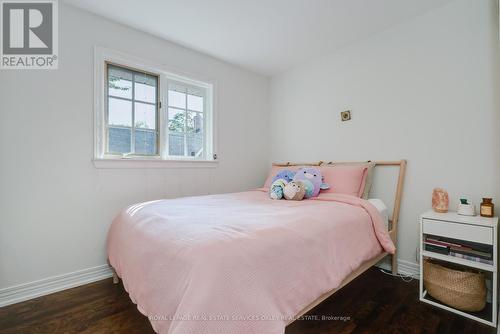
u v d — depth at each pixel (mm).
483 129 1702
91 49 1955
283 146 3164
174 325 756
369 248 1521
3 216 1617
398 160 2119
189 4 1859
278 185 2135
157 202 1865
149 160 2236
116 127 2158
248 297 822
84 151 1918
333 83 2623
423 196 1979
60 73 1817
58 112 1810
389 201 2174
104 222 2014
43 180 1755
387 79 2197
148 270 1031
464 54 1781
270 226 1131
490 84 1676
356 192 2049
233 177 2969
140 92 2303
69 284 1848
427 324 1393
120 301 1642
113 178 2057
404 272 2057
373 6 1887
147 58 2258
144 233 1214
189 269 833
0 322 1423
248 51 2623
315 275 1113
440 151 1894
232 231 1047
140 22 2090
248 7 1899
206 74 2695
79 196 1899
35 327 1372
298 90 2984
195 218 1300
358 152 2410
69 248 1858
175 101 2568
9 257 1636
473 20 1745
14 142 1649
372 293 1735
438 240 1616
